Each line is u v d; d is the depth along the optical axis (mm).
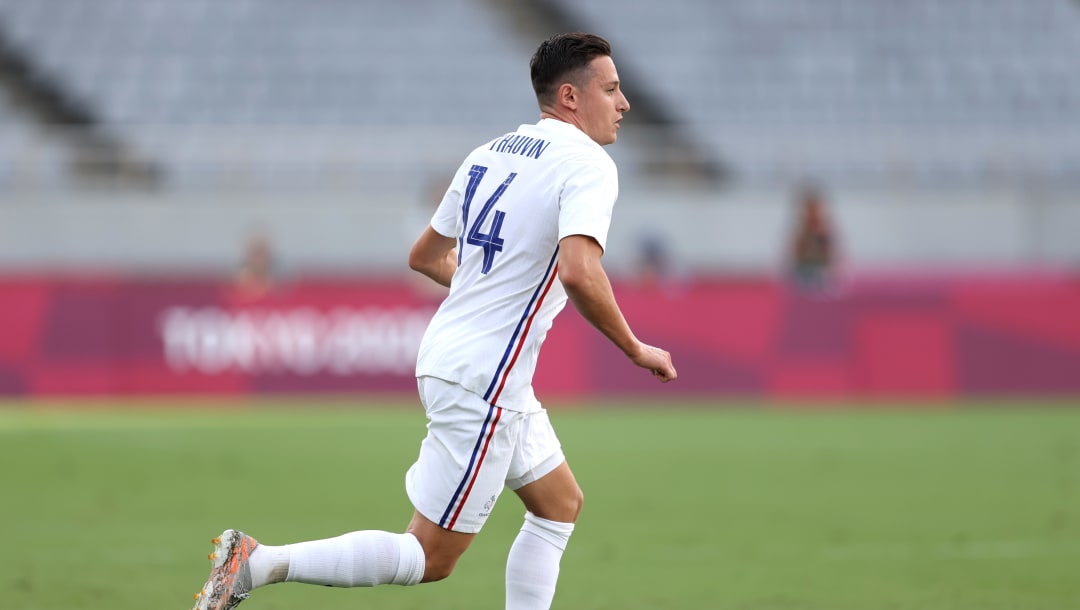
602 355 55750
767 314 56531
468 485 14555
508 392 14594
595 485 33719
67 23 87062
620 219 69688
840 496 31781
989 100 82812
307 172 71750
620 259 69562
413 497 14820
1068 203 69250
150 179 71625
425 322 55688
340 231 69438
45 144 75625
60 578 21531
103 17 87625
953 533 26484
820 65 84500
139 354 55188
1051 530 26828
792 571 22438
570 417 51062
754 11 87812
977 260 69250
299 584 21016
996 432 45656
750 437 44531
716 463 38000
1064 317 56875
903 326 56656
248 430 46125
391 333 55656
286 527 27234
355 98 82562
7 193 70938
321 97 82562
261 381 55344
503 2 88375
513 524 27594
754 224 69562
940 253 69438
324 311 55531
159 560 23281
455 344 14656
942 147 73875
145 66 84500
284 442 42750
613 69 15406
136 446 41562
